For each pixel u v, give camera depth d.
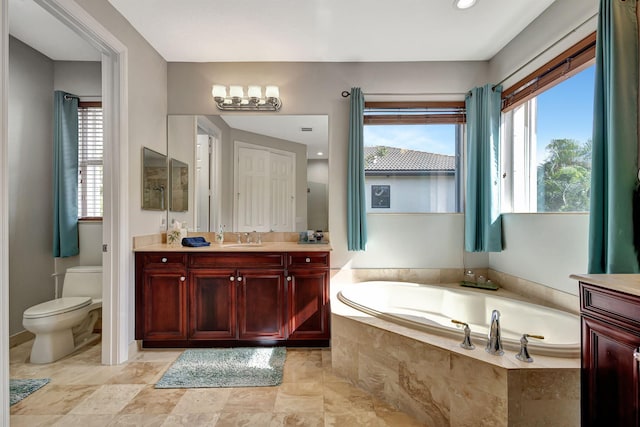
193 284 2.57
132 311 2.49
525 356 1.44
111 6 2.18
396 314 2.02
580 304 1.26
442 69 3.01
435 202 3.11
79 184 3.12
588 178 1.97
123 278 2.36
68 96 2.99
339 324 2.18
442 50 2.80
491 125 2.75
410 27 2.45
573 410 1.36
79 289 2.83
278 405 1.85
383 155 3.12
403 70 3.01
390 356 1.85
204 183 3.06
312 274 2.61
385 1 2.14
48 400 1.89
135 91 2.49
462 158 3.09
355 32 2.52
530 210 2.54
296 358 2.45
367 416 1.75
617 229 1.46
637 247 1.45
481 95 2.85
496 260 2.90
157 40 2.64
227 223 3.08
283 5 2.19
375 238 3.07
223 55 2.89
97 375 2.18
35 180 2.87
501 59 2.77
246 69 3.03
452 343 1.65
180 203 3.07
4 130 1.43
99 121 3.13
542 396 1.36
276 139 3.06
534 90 2.35
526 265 2.48
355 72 3.02
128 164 2.40
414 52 2.84
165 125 3.00
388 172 3.12
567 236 2.07
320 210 3.07
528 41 2.40
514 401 1.36
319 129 3.04
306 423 1.69
